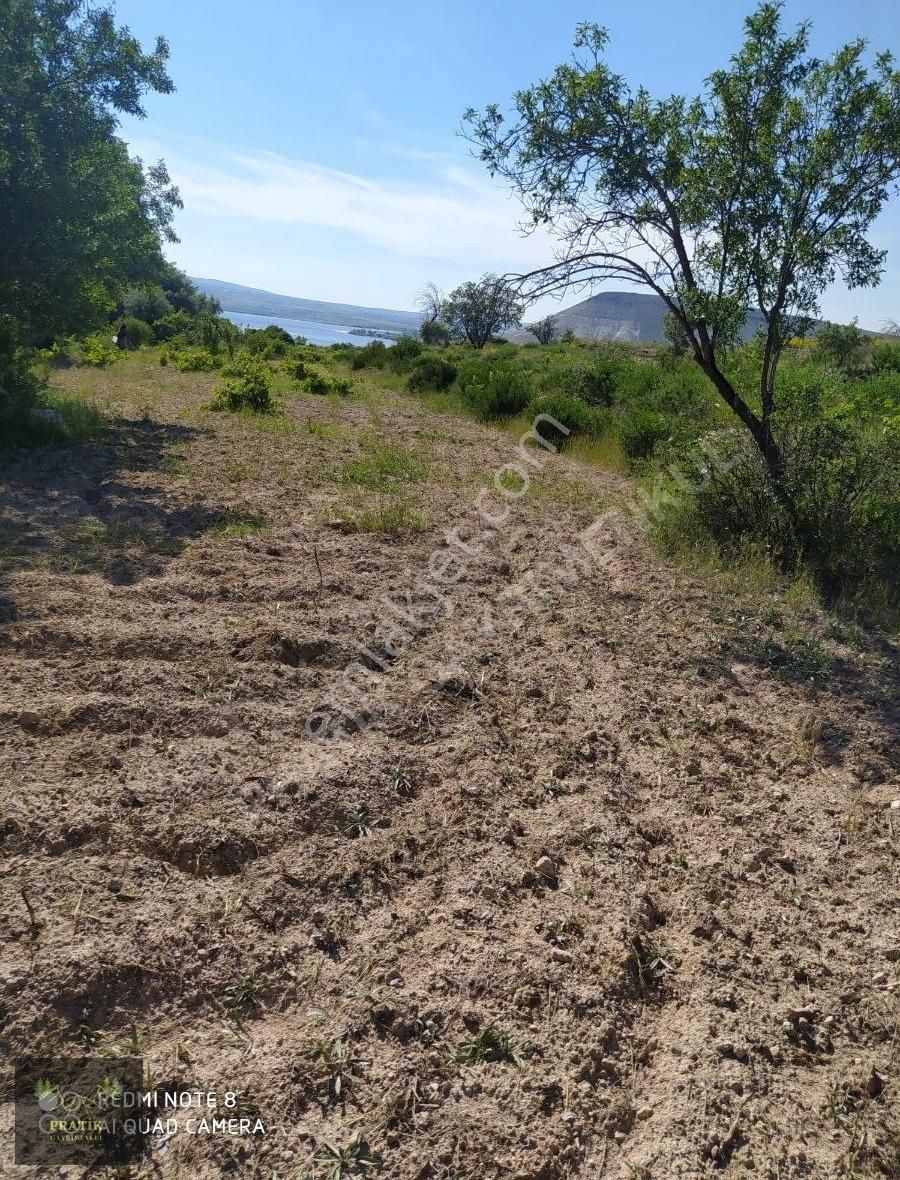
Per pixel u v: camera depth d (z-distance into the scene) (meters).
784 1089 2.15
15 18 9.08
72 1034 2.12
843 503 6.26
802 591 5.84
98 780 3.08
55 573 5.09
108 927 2.41
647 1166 1.92
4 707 3.46
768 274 6.43
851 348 18.20
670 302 6.88
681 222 6.64
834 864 3.12
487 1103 2.04
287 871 2.76
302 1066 2.07
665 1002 2.43
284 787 3.14
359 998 2.30
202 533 6.29
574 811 3.26
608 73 6.42
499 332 41.56
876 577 6.08
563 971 2.45
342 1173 1.83
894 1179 1.95
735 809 3.42
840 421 6.89
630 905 2.75
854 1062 2.26
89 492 7.27
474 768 3.47
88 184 9.45
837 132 6.24
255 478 8.28
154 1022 2.18
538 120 6.57
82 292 9.83
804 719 4.18
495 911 2.68
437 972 2.41
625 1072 2.18
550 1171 1.90
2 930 2.36
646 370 16.64
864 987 2.53
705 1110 2.05
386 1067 2.10
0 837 2.72
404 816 3.15
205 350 27.31
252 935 2.47
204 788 3.10
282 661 4.33
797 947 2.68
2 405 9.00
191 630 4.45
